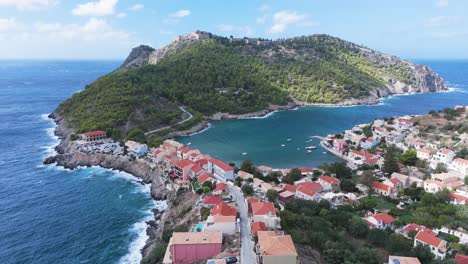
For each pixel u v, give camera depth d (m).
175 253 71.81
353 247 76.31
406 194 118.56
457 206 103.81
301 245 75.06
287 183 129.00
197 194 112.19
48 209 112.19
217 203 98.31
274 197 105.81
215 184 117.31
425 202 108.31
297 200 105.31
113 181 139.12
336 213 96.00
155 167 144.75
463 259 73.06
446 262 69.31
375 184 123.94
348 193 120.44
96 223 103.69
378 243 83.31
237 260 66.81
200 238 73.56
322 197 114.94
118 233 98.19
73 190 128.62
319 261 70.00
